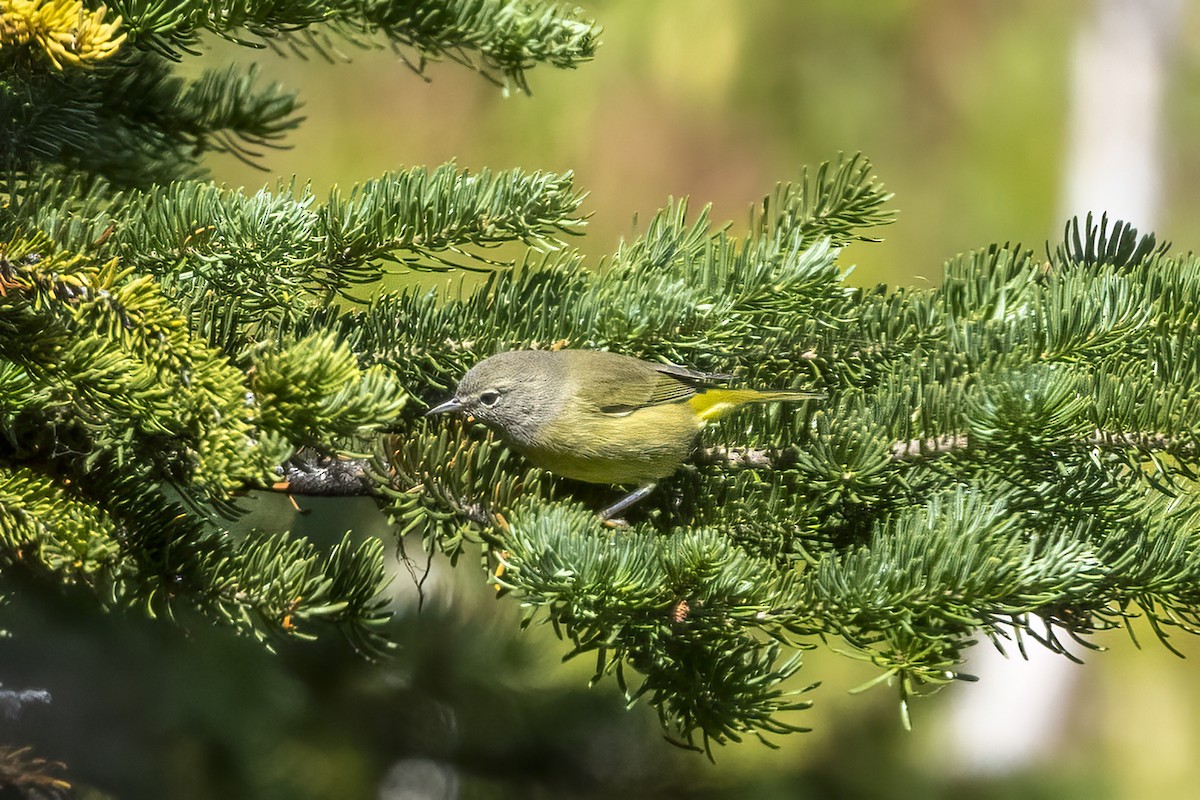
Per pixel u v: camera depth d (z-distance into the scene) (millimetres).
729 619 5812
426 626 6086
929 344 5922
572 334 5918
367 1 5879
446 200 5863
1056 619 5844
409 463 5855
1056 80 10078
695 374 5922
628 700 5824
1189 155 11391
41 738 5945
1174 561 5832
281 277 5852
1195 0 11078
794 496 5875
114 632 5988
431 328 5906
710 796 6133
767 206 5926
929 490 5879
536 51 5891
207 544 5832
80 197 5863
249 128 5965
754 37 8570
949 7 9180
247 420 5773
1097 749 8641
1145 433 5863
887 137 9211
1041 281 5938
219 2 5855
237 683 6039
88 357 5781
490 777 6105
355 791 6066
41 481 5805
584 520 5824
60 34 5781
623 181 8508
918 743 6285
